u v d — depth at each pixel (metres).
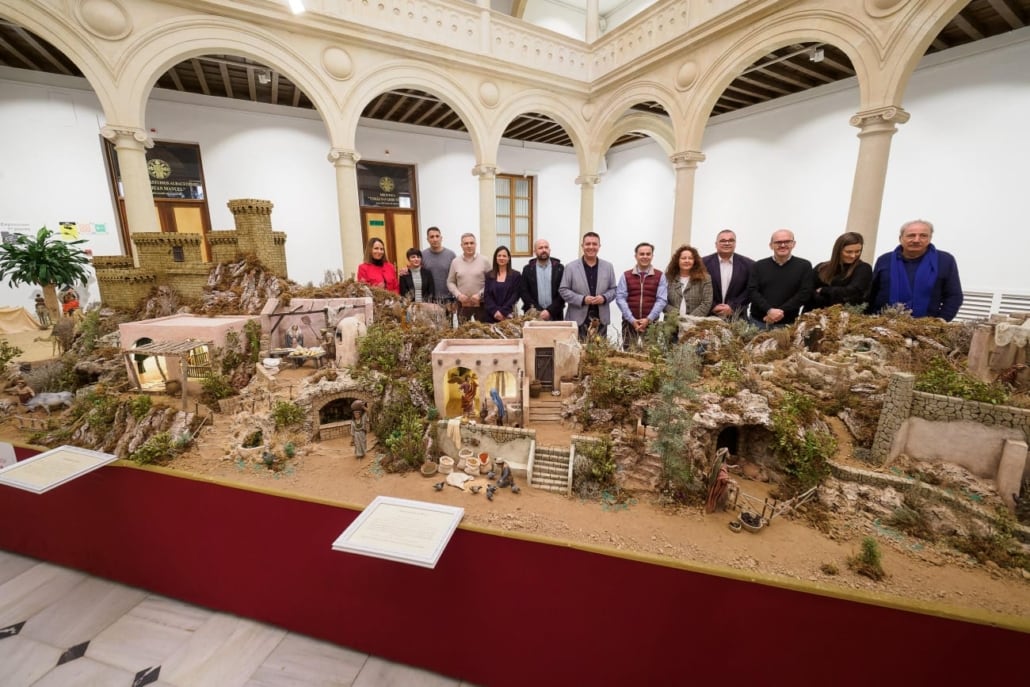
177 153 13.81
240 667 4.35
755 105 14.59
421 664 4.41
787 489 4.26
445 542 3.42
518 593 3.82
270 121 14.84
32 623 4.82
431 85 12.57
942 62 10.22
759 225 14.98
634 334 7.44
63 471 4.51
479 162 13.91
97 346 7.51
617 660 3.78
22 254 10.55
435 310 8.49
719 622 3.36
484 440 4.90
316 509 4.15
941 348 5.06
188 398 5.95
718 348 6.39
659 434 4.34
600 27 20.47
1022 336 4.23
